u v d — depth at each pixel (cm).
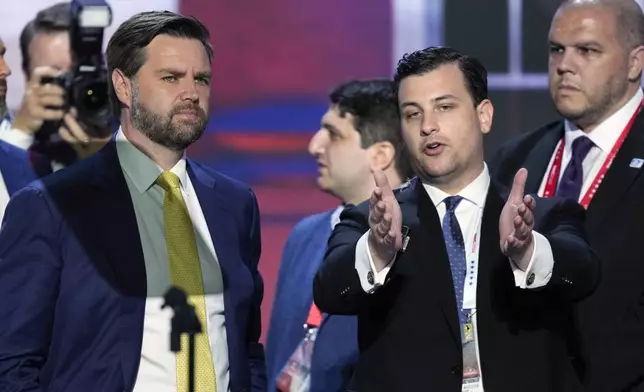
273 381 1152
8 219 899
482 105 916
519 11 1839
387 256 834
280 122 1870
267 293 1836
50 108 1140
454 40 1847
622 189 1074
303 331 1131
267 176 1870
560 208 921
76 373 880
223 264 935
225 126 1869
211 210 955
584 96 1098
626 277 1045
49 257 887
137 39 916
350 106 1164
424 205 906
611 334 1035
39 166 1127
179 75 914
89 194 911
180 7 1830
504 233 839
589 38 1096
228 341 922
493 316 877
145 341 889
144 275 898
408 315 883
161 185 928
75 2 1152
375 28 1858
